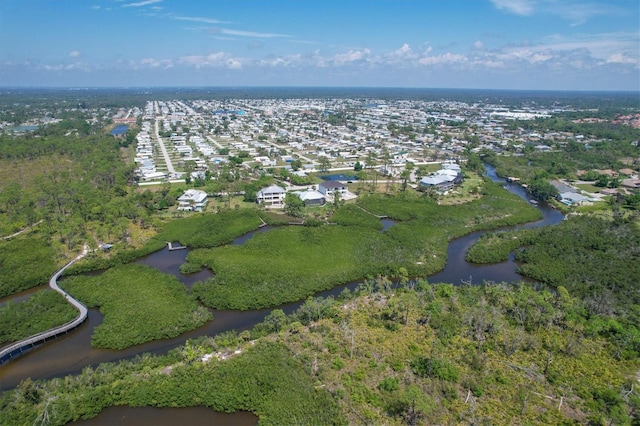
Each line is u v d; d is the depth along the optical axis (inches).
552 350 3058.6
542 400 2608.3
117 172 7790.4
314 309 3533.5
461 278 4579.2
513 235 5526.6
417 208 6510.8
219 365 2925.7
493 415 2490.2
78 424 2581.2
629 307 3646.7
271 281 4217.5
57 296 3838.6
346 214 6186.0
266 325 3415.4
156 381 2795.3
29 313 3572.8
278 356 2992.1
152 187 7588.6
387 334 3265.3
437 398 2618.1
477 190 7593.5
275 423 2503.7
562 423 2418.8
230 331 3415.4
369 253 4928.6
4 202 6176.2
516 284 4178.2
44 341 3383.4
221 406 2679.6
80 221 5408.5
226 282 4170.8
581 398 2635.3
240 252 4889.3
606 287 4087.1
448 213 6353.3
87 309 3774.6
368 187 7755.9
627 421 2370.8
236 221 5935.0
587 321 3363.7
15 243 4931.1
